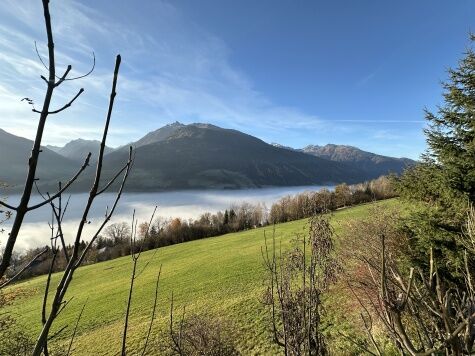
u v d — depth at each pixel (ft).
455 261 25.67
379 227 38.14
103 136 3.64
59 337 83.41
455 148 32.60
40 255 4.39
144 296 108.06
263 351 51.24
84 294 128.16
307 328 10.54
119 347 67.62
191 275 122.83
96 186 3.60
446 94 33.71
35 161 3.08
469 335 4.98
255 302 73.56
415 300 6.15
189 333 29.17
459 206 30.66
